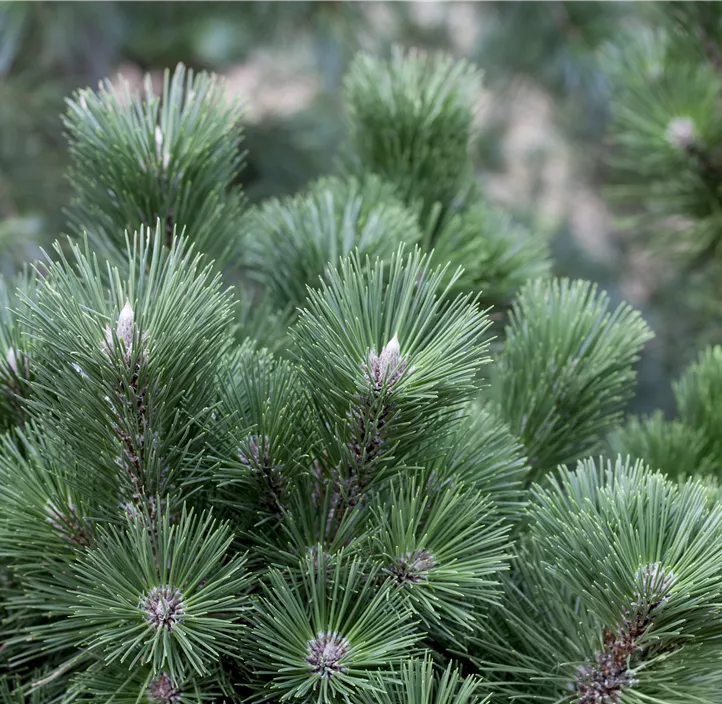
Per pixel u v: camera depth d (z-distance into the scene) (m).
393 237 1.72
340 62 5.15
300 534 1.58
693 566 1.48
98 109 1.66
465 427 1.63
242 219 1.76
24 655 1.58
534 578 1.62
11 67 4.82
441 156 1.91
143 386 1.48
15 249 3.82
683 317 4.57
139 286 1.50
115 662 1.54
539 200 6.42
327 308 1.50
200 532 1.50
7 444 1.59
